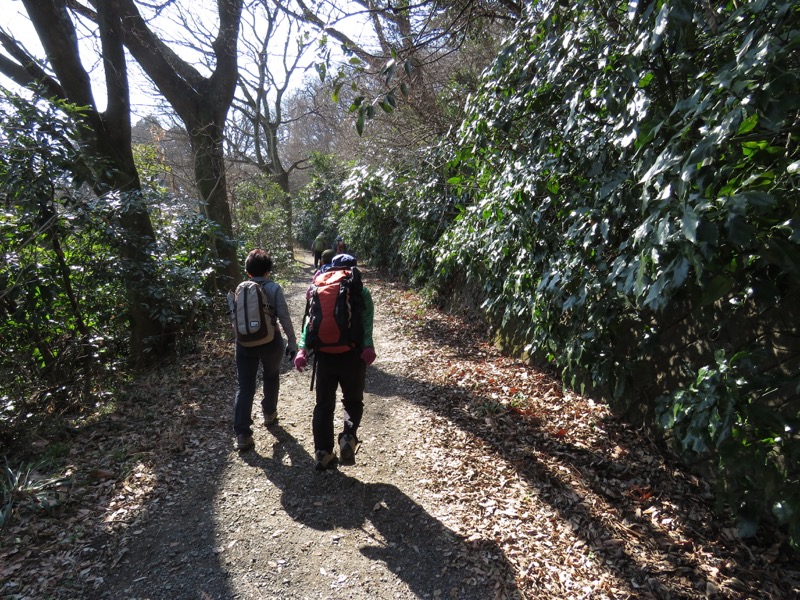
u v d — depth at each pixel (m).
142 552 2.74
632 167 2.86
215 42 8.70
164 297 5.77
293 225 27.95
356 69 3.59
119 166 5.95
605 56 2.76
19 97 4.49
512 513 3.09
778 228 1.65
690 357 3.58
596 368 3.67
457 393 5.14
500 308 6.96
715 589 2.49
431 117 8.33
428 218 8.74
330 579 2.57
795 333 2.79
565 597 2.44
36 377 4.47
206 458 3.78
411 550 2.78
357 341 3.33
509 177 4.20
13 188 4.45
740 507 2.48
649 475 3.50
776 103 1.59
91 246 5.29
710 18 2.06
